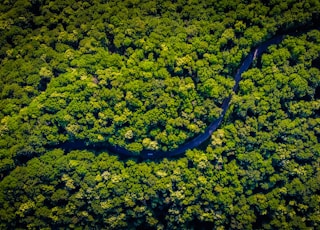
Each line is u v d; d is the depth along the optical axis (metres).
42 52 61.03
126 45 60.84
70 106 59.31
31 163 59.06
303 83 59.72
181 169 61.62
